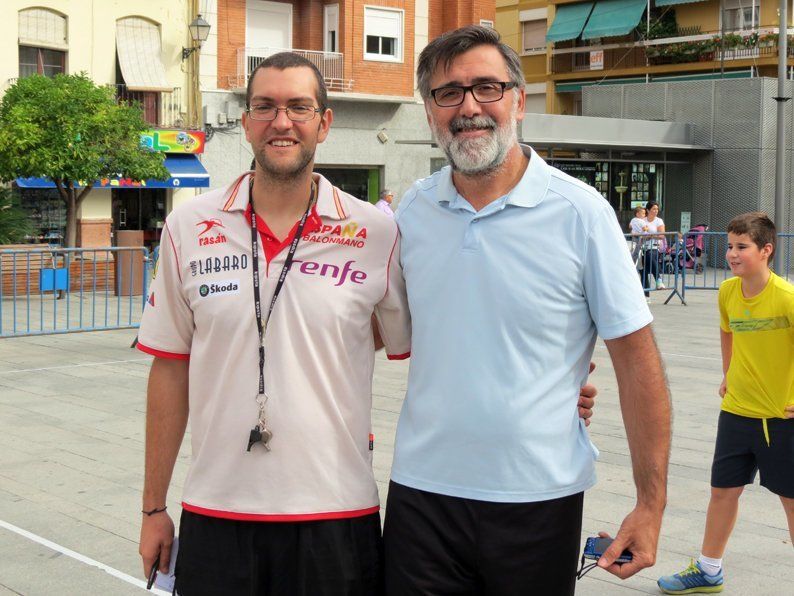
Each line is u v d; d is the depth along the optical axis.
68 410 9.52
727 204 31.17
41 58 24.56
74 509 6.51
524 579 3.05
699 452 8.08
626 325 3.01
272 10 29.02
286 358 3.16
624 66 41.28
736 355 5.18
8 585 5.26
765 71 37.81
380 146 30.45
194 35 26.20
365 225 3.27
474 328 3.05
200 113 27.23
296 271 3.21
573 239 3.03
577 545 3.13
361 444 3.30
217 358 3.23
